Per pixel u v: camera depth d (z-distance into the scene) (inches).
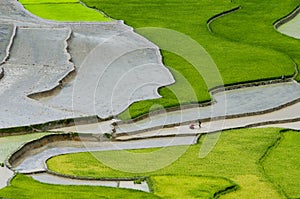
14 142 1756.9
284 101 2171.5
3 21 2908.5
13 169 1590.8
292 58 2593.5
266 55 2600.9
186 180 1556.3
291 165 1663.4
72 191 1470.2
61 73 2290.8
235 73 2377.0
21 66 2348.7
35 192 1449.3
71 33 2785.4
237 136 1861.5
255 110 2074.3
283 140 1840.6
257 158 1699.1
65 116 1926.7
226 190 1509.6
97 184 1541.6
